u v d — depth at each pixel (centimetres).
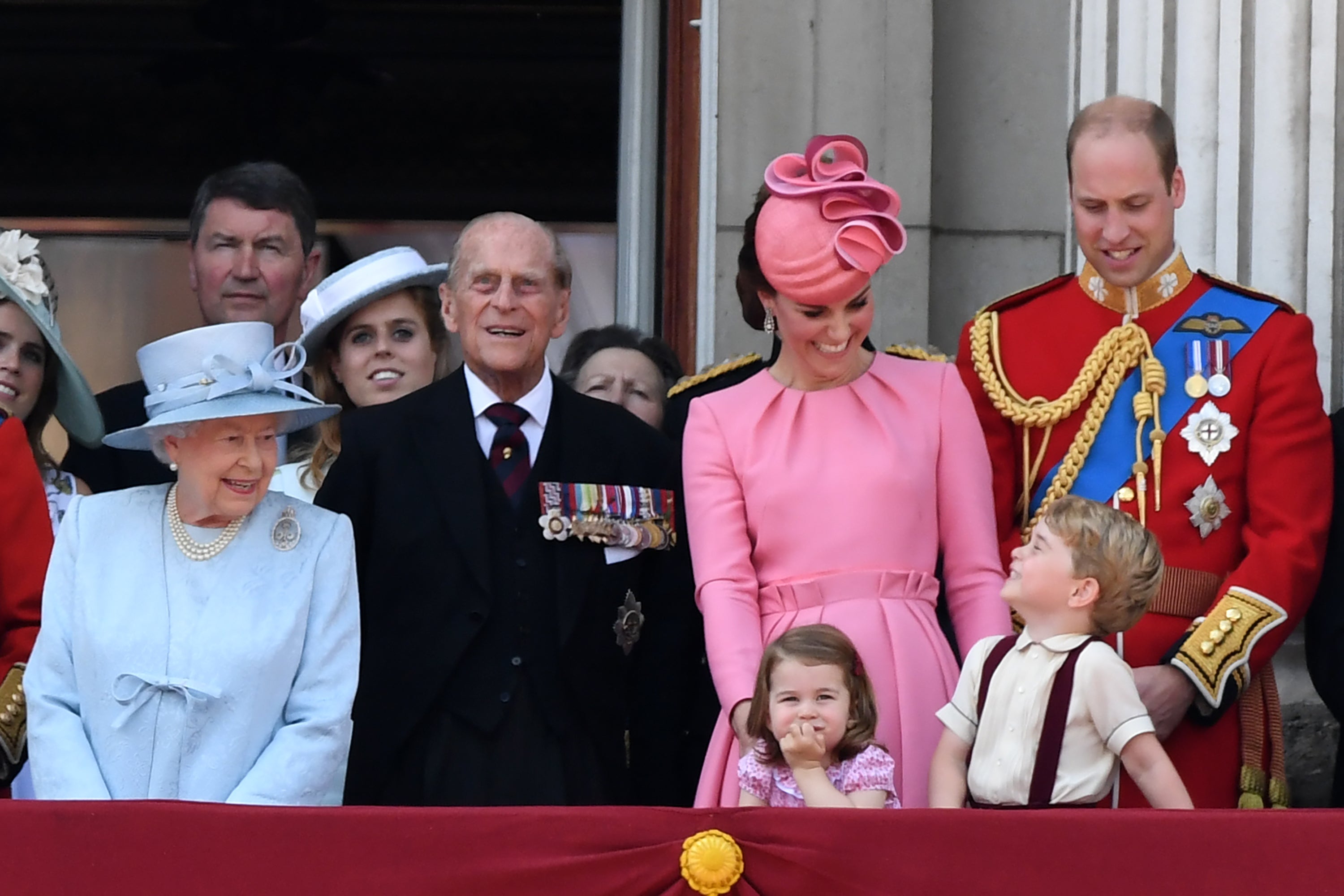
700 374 2097
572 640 1730
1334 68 2167
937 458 1680
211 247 2338
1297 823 1379
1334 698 1748
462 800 1689
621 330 2231
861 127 2378
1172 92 2228
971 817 1393
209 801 1529
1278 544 1680
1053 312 1827
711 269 2373
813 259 1616
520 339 1770
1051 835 1386
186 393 1580
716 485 1678
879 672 1608
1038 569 1540
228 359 1597
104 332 3244
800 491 1650
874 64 2384
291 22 3284
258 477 1593
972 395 1823
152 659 1549
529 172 3294
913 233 2369
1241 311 1777
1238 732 1681
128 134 3309
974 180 2416
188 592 1577
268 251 2339
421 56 3312
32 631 1759
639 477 1809
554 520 1755
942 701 1611
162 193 3300
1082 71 2358
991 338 1830
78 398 1980
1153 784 1482
